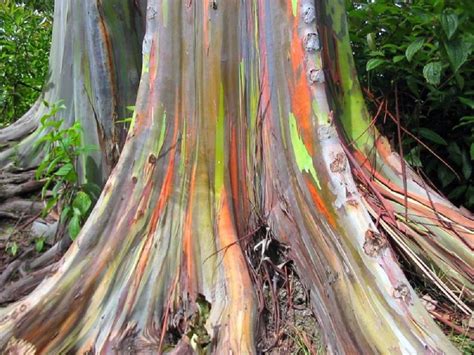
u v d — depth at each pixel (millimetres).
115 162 3779
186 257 2482
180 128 2680
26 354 2277
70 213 3346
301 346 2248
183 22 2736
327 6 2803
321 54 2492
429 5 3193
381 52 3199
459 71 3088
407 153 3197
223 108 2715
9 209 3959
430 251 2441
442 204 2600
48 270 2836
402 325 1920
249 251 2580
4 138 4668
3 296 2889
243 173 2707
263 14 2625
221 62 2729
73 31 3924
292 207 2412
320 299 2236
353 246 2127
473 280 2354
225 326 2199
